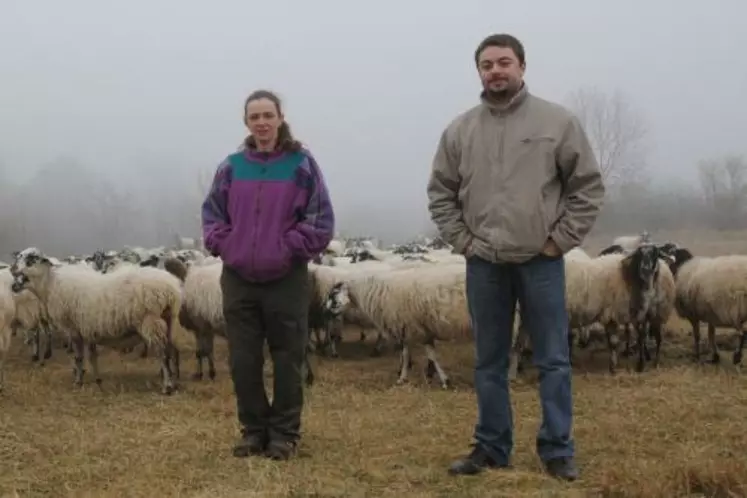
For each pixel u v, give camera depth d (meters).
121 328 10.32
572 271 11.27
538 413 8.12
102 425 7.84
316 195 6.40
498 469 5.84
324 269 13.43
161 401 9.33
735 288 11.20
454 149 5.77
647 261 10.90
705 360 12.20
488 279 5.66
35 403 9.29
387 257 20.11
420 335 10.90
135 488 5.59
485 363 5.84
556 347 5.61
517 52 5.48
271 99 6.40
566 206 5.50
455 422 7.74
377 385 10.52
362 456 6.33
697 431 6.99
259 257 6.20
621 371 11.16
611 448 6.45
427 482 5.61
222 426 7.57
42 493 5.65
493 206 5.48
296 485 5.57
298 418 6.59
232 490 5.49
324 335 15.57
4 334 10.23
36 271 10.48
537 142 5.43
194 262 18.36
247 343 6.48
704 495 5.17
